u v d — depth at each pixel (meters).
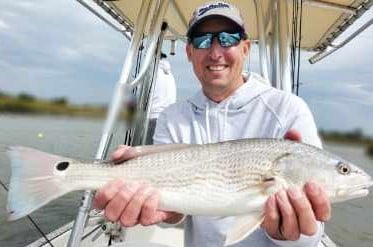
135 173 0.63
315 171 0.62
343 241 2.42
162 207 0.62
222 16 0.72
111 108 1.00
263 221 0.59
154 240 1.39
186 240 0.73
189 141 0.77
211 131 0.76
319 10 1.61
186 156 0.64
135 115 1.34
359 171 0.64
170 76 1.77
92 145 2.39
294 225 0.55
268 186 0.60
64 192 0.61
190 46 0.78
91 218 1.11
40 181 0.60
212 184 0.63
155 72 1.40
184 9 1.75
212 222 0.69
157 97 1.68
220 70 0.74
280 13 1.17
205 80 0.75
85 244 1.23
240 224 0.61
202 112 0.78
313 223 0.54
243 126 0.74
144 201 0.58
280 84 1.15
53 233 1.32
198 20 0.73
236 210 0.62
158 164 0.63
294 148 0.63
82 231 0.84
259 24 1.28
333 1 1.42
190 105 0.80
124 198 0.57
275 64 1.19
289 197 0.54
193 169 0.63
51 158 0.61
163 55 1.79
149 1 1.17
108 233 1.13
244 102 0.74
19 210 0.58
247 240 0.66
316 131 0.71
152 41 1.27
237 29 0.74
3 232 1.91
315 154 0.63
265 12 1.41
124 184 0.58
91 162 0.63
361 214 2.96
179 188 0.62
